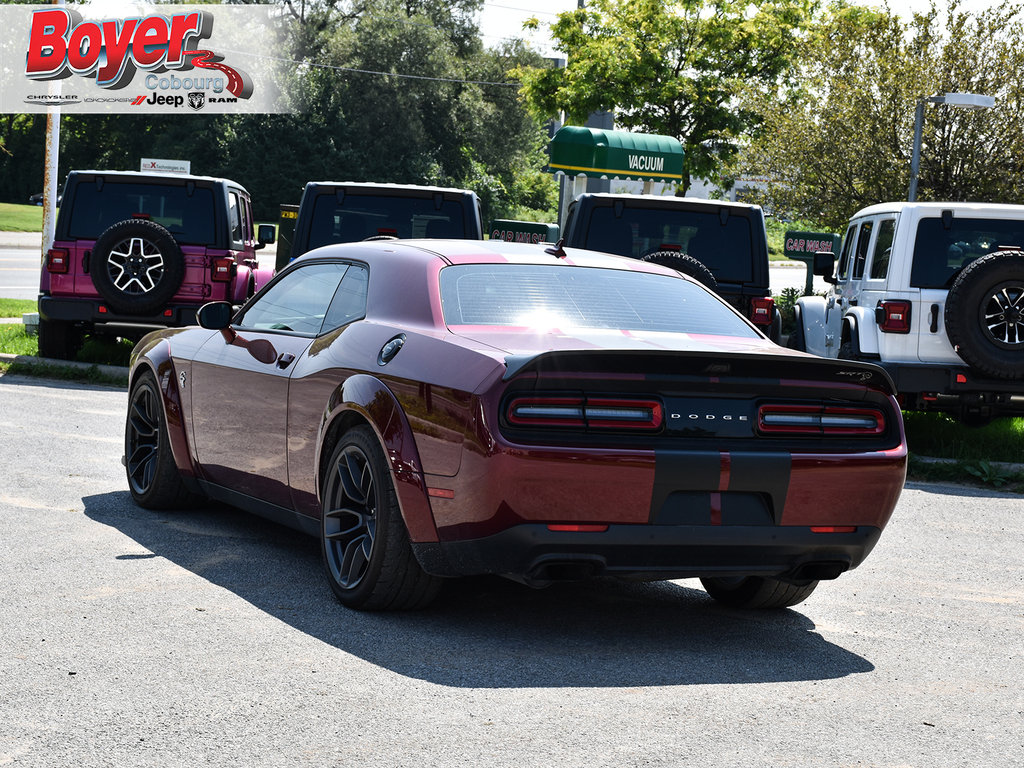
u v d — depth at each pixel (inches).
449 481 184.1
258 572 227.0
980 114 867.4
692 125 1259.8
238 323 261.0
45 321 562.3
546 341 195.3
